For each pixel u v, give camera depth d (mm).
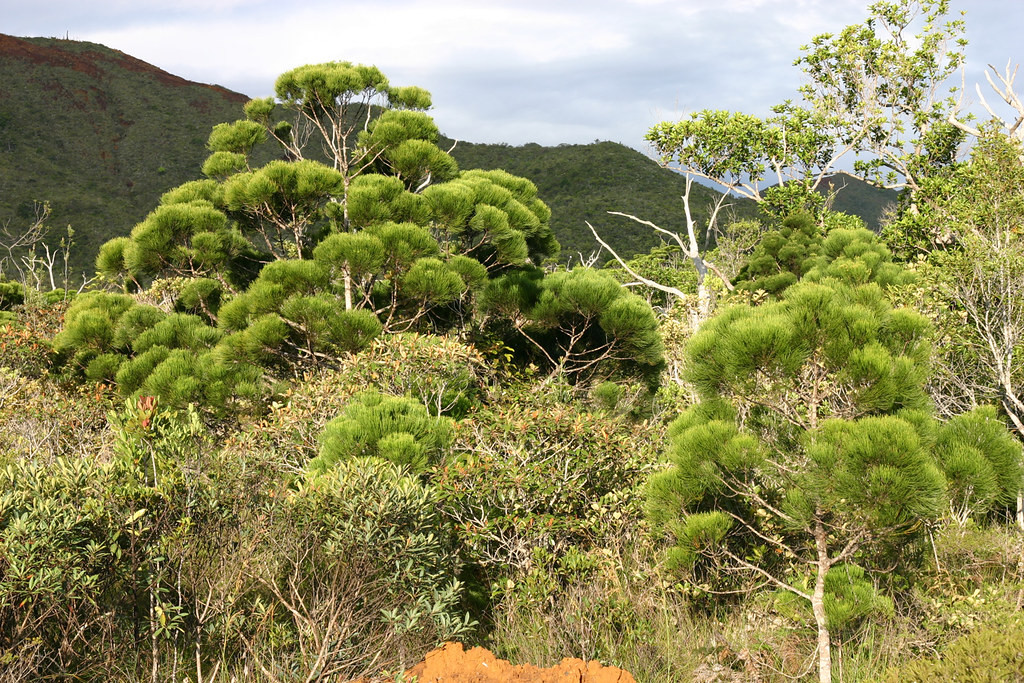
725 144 25344
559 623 5359
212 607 4535
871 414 4754
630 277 27438
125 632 4457
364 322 9898
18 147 67062
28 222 53000
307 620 4406
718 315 5094
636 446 7172
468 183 11789
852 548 4598
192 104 84250
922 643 4969
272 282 10289
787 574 5465
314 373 10273
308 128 13719
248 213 12445
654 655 5094
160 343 10930
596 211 56125
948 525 6113
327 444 6211
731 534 5645
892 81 24328
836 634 5156
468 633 5270
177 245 11867
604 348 11562
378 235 10305
